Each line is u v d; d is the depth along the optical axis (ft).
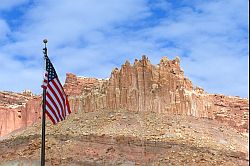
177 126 410.72
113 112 435.53
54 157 352.28
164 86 450.30
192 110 448.65
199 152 353.92
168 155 348.18
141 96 443.32
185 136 389.60
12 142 399.24
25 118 518.37
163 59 469.16
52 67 154.30
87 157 351.67
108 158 349.82
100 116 431.84
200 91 479.41
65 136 386.73
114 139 371.76
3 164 357.82
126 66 459.73
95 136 375.86
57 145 372.58
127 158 349.00
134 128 400.88
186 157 343.05
